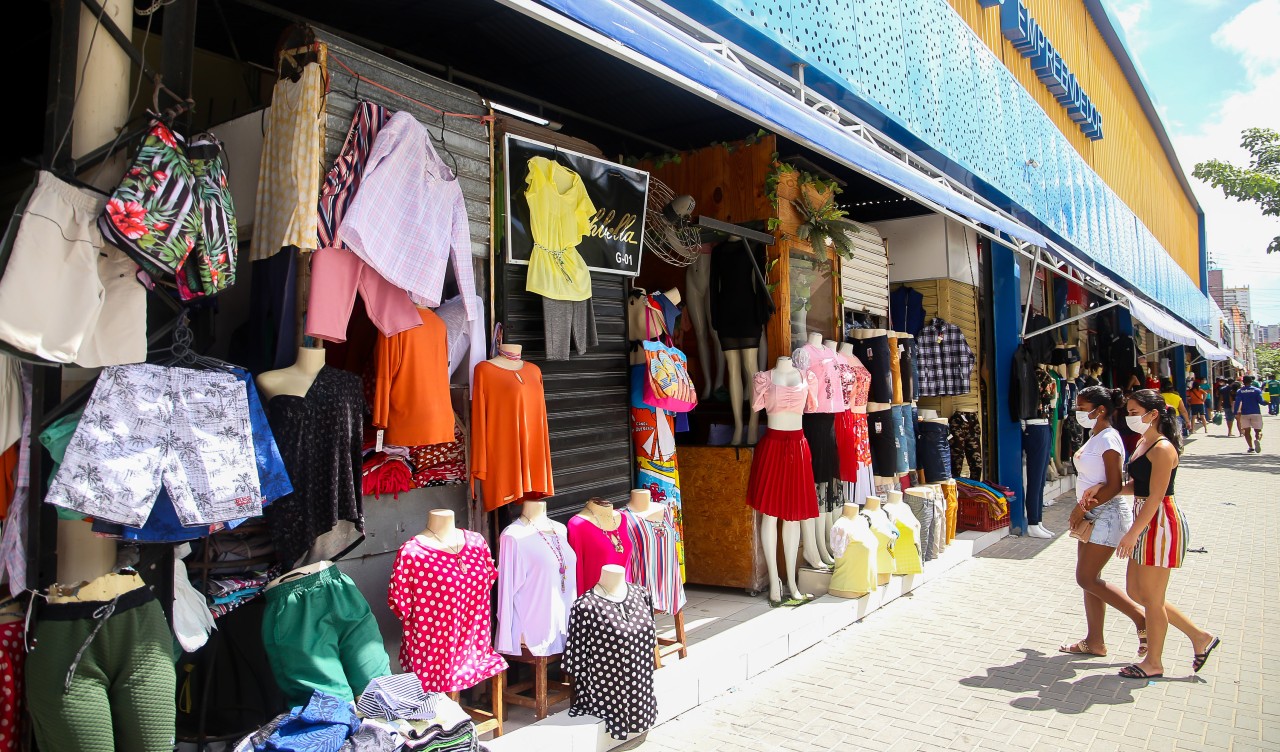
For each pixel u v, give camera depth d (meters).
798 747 4.09
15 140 4.56
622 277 5.34
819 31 5.02
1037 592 7.12
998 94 8.79
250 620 3.39
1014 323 9.97
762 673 5.16
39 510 2.62
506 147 4.37
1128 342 17.66
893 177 5.06
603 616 3.96
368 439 3.85
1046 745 4.07
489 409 4.09
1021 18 10.14
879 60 5.92
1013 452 9.90
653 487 5.43
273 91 3.55
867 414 7.60
